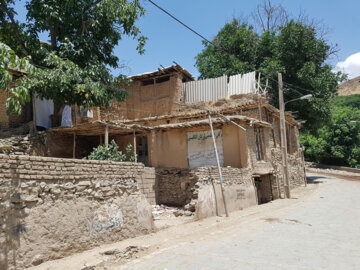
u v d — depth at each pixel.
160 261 6.06
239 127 14.87
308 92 25.80
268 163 17.84
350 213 11.84
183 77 21.42
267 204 15.50
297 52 26.66
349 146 42.97
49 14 12.31
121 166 8.35
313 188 23.09
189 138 15.57
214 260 6.00
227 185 13.14
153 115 20.17
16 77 13.28
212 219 11.08
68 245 6.43
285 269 5.33
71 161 6.81
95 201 7.34
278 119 22.34
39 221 5.89
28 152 12.78
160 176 14.46
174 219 10.98
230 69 26.86
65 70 11.74
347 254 6.20
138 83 20.88
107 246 7.31
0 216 5.21
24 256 5.51
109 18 13.43
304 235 8.22
